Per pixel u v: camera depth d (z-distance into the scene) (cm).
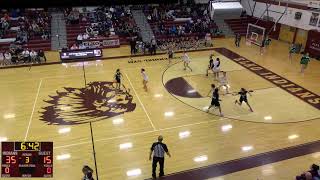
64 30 2319
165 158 945
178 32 2430
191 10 2670
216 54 2080
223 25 2684
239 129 1126
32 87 1498
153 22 2516
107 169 893
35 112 1243
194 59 1970
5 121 1170
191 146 1013
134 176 863
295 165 920
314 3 2122
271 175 872
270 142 1044
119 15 2489
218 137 1071
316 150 1000
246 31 2673
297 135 1091
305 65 1712
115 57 2012
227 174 873
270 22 2555
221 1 2300
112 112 1244
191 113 1244
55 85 1523
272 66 1836
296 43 2294
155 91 1455
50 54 2077
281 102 1353
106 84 1535
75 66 1831
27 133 1085
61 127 1128
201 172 880
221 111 1262
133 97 1384
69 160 934
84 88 1484
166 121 1178
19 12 2345
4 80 1595
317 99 1390
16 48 1973
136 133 1091
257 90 1477
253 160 941
